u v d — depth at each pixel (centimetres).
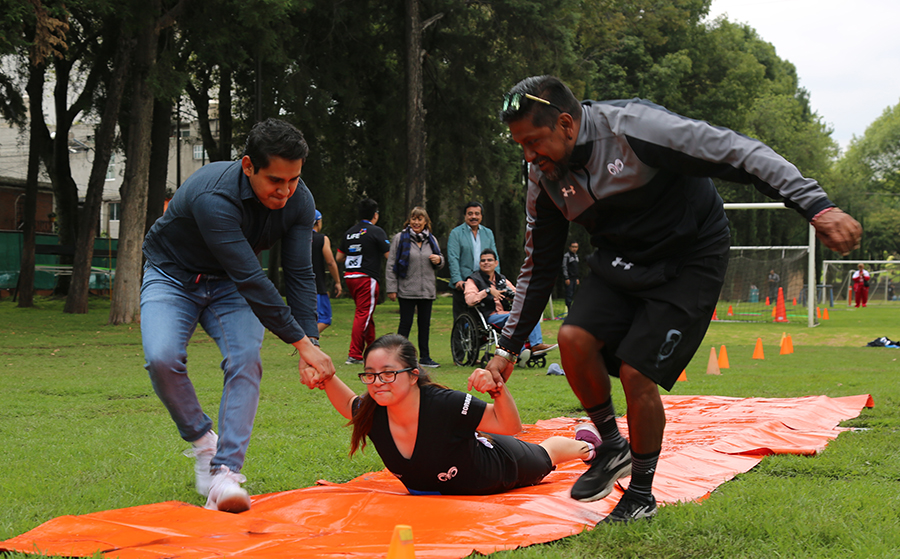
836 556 235
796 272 2614
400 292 927
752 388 735
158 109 1952
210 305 339
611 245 285
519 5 1991
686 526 266
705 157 245
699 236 273
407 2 1980
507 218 3003
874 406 590
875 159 7238
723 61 3628
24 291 2084
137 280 1595
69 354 1045
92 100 2169
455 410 302
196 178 322
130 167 1576
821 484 344
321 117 2009
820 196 227
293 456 415
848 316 2417
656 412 272
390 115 2270
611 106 263
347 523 271
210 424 344
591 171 264
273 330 316
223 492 294
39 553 233
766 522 267
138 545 241
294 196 335
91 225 1875
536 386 752
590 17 2670
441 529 259
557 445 359
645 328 270
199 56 1683
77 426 509
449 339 1415
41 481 348
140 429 498
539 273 304
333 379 331
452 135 2311
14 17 1198
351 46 2169
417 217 934
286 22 1722
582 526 266
